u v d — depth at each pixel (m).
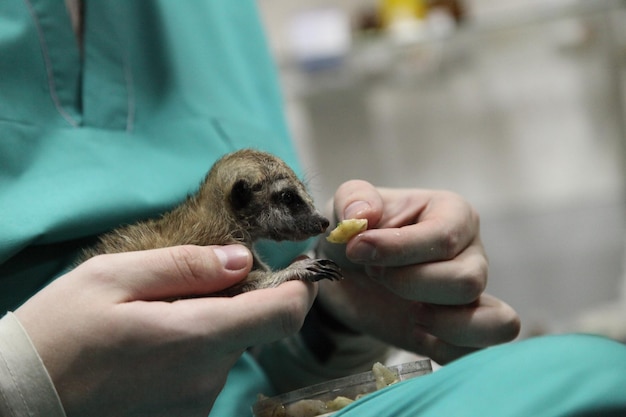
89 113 0.57
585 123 0.95
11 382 0.44
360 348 0.60
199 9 0.64
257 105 0.65
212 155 0.59
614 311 0.89
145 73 0.60
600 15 0.89
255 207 0.55
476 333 0.53
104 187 0.54
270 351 0.61
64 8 0.56
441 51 0.93
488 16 0.92
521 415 0.42
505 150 0.98
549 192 0.98
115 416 0.46
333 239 0.52
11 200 0.52
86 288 0.46
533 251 0.99
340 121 0.97
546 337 0.45
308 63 0.94
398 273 0.53
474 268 0.52
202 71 0.62
